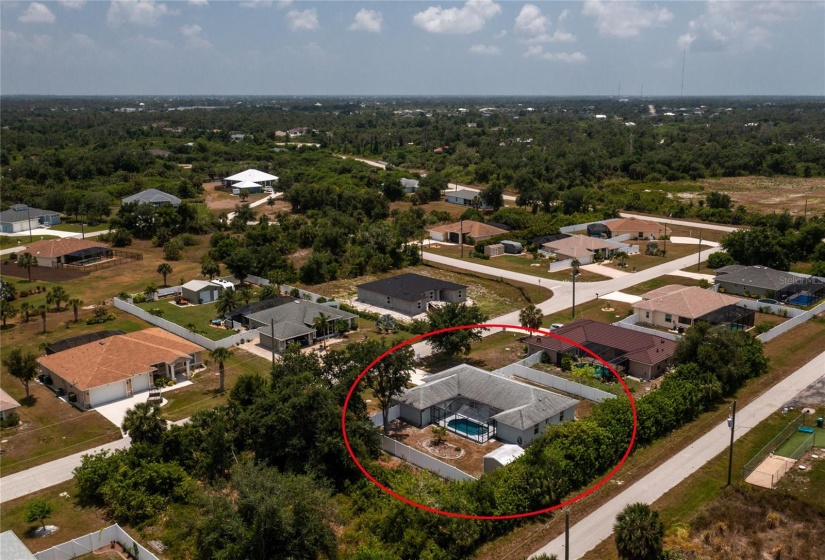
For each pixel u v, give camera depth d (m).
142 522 42.69
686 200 171.25
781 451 50.16
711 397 57.53
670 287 88.94
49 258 110.56
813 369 66.19
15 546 35.97
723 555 38.22
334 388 50.31
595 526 41.06
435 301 90.19
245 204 156.88
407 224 134.75
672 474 47.06
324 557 38.19
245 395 51.97
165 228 129.12
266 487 38.75
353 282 102.06
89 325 81.12
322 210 148.38
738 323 77.94
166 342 69.62
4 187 164.12
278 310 79.19
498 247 121.00
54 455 51.41
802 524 41.09
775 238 108.69
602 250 116.44
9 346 73.94
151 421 47.62
